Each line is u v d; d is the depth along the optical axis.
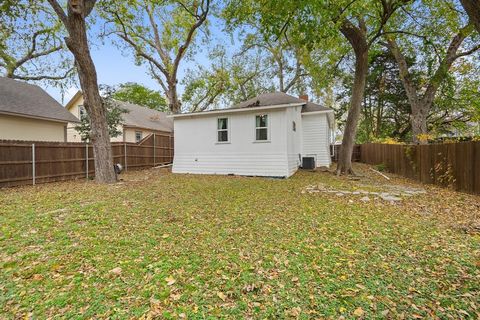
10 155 8.78
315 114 16.00
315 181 9.88
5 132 11.92
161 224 4.59
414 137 16.77
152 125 23.08
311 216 5.07
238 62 25.61
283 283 2.70
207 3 14.24
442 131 20.33
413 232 4.13
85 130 16.06
